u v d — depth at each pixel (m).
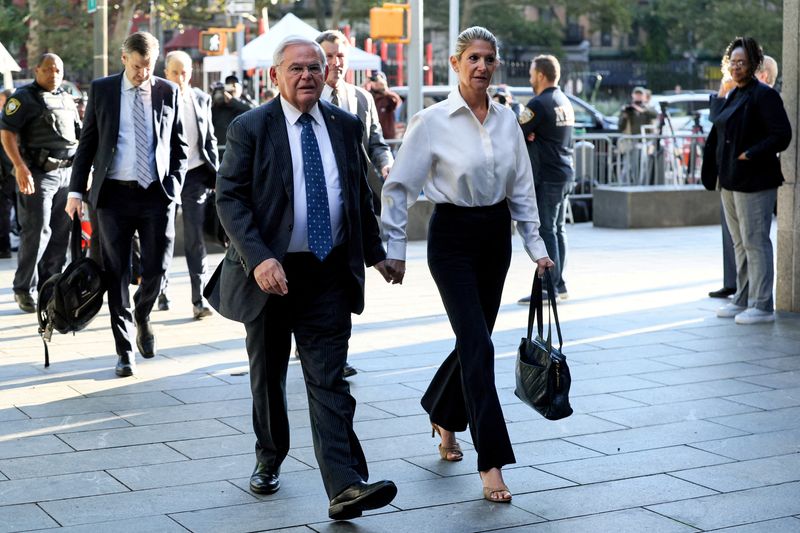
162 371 7.43
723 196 9.27
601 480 5.16
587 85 47.69
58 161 9.72
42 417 6.27
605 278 11.56
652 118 21.25
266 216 4.70
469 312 5.03
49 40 37.22
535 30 45.97
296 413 6.35
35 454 5.58
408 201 5.17
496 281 5.25
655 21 50.03
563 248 10.23
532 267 12.38
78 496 4.97
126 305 7.32
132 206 7.31
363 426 6.08
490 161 5.09
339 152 4.79
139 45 7.24
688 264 12.62
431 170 5.17
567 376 4.92
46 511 4.78
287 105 4.77
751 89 8.80
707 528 4.55
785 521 4.63
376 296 10.44
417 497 4.96
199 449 5.68
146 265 7.58
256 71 23.00
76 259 7.01
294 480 5.20
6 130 9.53
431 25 46.09
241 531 4.55
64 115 9.72
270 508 4.82
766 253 8.96
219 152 13.72
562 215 10.22
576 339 8.42
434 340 8.42
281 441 4.99
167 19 34.91
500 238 5.17
